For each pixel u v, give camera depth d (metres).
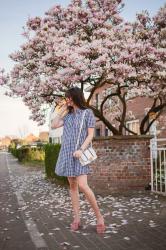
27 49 11.90
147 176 10.36
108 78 10.68
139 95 13.12
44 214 7.39
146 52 10.76
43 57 11.05
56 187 12.41
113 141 10.48
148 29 12.72
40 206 8.43
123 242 5.07
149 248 4.76
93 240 5.21
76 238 5.35
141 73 10.88
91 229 5.84
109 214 7.04
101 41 10.71
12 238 5.53
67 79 10.63
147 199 8.73
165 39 12.34
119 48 10.90
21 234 5.76
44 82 11.15
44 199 9.59
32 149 33.38
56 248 4.89
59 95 11.76
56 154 13.48
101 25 11.86
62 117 5.87
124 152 10.44
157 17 12.65
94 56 11.05
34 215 7.33
